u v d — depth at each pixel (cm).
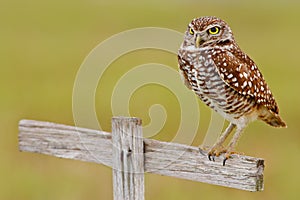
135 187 726
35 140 824
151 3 5938
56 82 2730
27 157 1631
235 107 898
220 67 885
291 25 4612
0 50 3691
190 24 917
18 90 2561
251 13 5231
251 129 1967
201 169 706
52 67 3123
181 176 718
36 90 2561
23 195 1380
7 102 2344
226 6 5606
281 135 1914
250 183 677
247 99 897
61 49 3712
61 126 799
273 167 1611
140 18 5091
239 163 682
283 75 2883
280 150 1762
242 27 4569
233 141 877
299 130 1977
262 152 1756
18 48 3769
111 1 6150
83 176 1491
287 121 2081
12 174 1490
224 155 696
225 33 909
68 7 5762
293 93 2477
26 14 5300
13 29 4562
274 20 4862
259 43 3875
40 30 4522
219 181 697
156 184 1412
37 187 1417
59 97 2423
